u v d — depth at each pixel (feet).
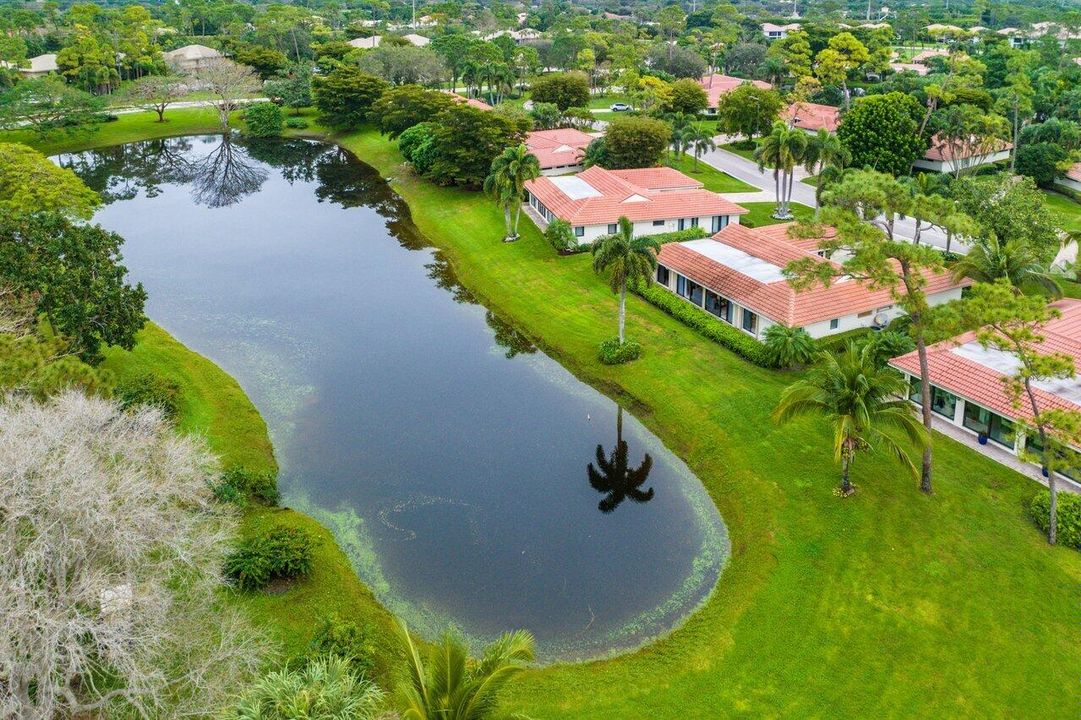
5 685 74.08
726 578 118.42
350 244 269.23
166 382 157.69
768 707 94.53
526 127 344.49
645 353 180.34
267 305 219.00
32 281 143.13
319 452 149.89
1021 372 114.62
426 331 202.49
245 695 72.69
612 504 136.36
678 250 216.54
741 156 374.84
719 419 153.99
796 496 131.85
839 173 249.55
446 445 153.07
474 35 648.38
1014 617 105.70
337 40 597.93
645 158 313.53
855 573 114.83
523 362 185.68
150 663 80.02
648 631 108.99
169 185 350.23
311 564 114.42
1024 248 176.14
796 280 129.80
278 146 419.74
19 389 104.53
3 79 451.53
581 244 246.06
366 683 84.89
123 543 80.69
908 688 95.91
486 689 70.33
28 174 211.61
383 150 386.52
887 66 510.99
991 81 445.37
